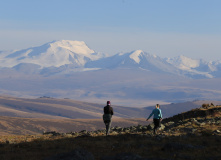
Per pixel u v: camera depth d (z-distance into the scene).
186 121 58.91
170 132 47.41
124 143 37.41
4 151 34.28
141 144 35.97
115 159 27.20
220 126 50.47
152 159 26.20
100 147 35.31
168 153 30.38
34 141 43.00
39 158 29.48
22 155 31.08
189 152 30.88
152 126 54.59
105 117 46.72
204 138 39.44
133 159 26.52
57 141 42.28
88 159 27.16
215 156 28.14
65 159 26.06
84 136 46.50
